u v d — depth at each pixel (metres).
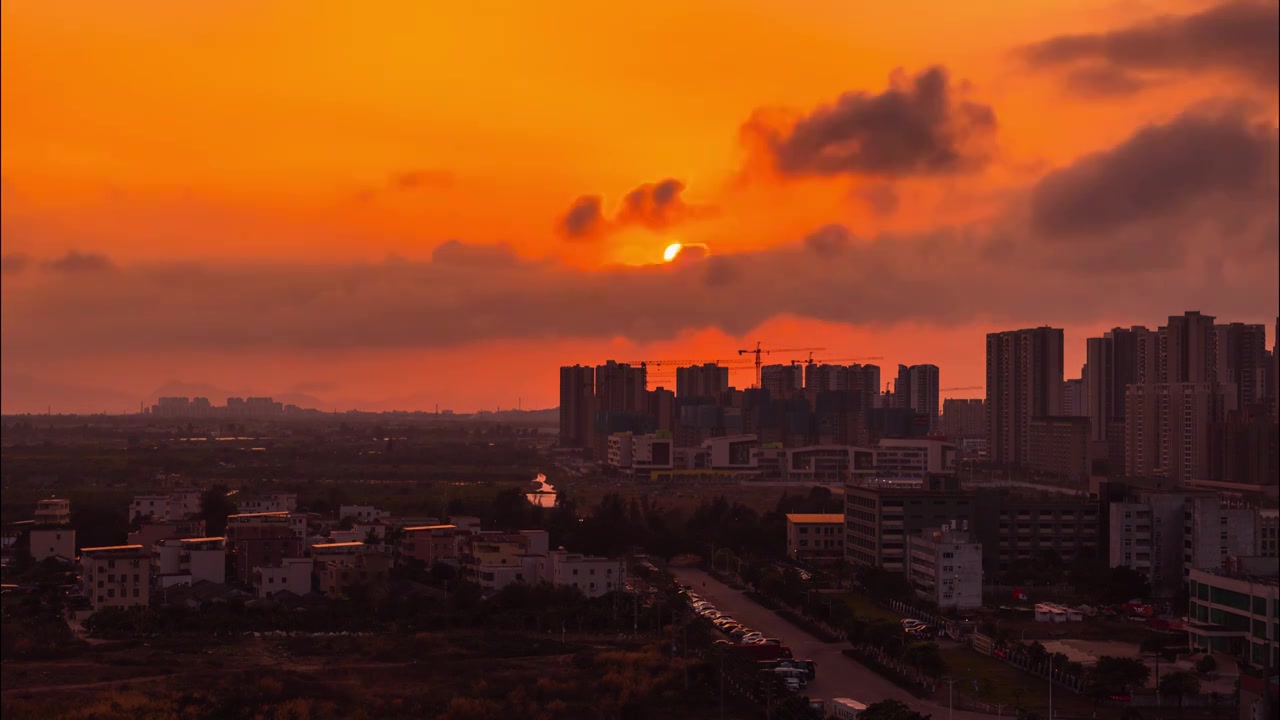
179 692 187.12
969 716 176.38
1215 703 183.12
